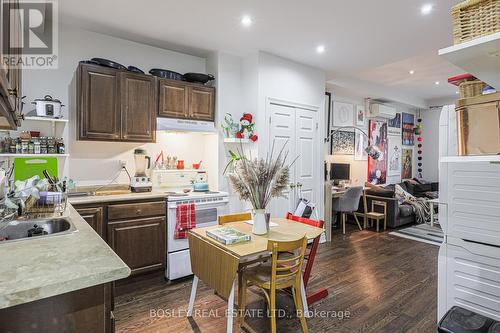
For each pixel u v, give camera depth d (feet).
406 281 10.30
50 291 3.08
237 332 7.14
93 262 3.70
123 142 10.73
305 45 11.65
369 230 17.71
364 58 13.12
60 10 8.95
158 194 10.30
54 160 9.46
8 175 7.60
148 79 10.57
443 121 4.93
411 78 19.07
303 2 8.38
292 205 13.58
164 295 9.12
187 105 11.54
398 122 25.32
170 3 8.51
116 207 9.29
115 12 9.08
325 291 9.12
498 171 4.29
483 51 3.34
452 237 4.87
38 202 6.80
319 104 14.80
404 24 9.70
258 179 7.27
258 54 12.30
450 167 4.85
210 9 8.85
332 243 14.88
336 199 17.38
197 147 13.05
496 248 4.36
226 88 12.57
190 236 7.65
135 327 7.38
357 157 21.45
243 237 6.82
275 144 12.95
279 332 7.22
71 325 3.47
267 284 6.61
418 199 21.12
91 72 9.45
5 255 3.92
